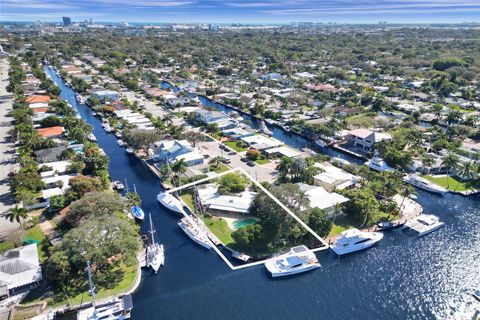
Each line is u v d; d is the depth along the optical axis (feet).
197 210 347.56
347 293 254.68
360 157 491.31
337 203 323.78
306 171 378.32
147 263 276.00
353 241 297.33
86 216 293.84
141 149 502.79
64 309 228.02
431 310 240.32
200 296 248.73
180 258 286.87
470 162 415.64
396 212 351.67
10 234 288.30
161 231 322.75
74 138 490.49
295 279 267.18
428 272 276.21
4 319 217.77
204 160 462.60
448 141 518.78
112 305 233.14
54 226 309.63
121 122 590.14
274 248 292.20
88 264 227.61
